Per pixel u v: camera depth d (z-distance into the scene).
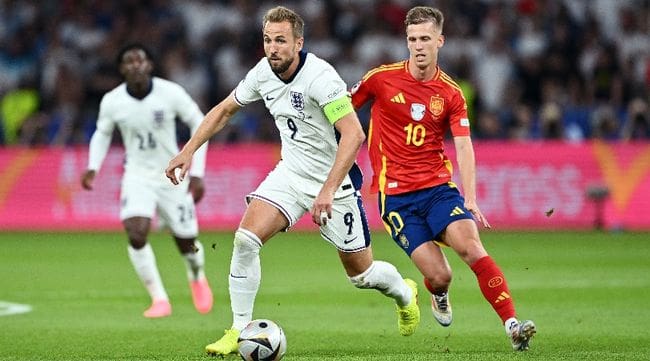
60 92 82.56
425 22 29.45
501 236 70.50
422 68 29.62
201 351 29.61
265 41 27.11
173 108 38.97
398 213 30.06
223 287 46.50
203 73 85.75
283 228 28.52
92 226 74.94
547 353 28.06
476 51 87.12
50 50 87.50
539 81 84.25
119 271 52.09
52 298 42.69
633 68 85.81
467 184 28.78
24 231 74.25
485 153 75.94
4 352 29.64
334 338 32.00
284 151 28.80
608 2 91.25
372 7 88.62
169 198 38.81
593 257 57.41
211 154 75.44
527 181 75.69
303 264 55.09
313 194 28.48
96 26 89.44
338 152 26.67
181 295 44.16
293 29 26.98
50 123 80.56
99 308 39.81
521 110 79.81
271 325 25.41
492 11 88.94
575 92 82.94
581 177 75.56
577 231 74.00
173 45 86.88
